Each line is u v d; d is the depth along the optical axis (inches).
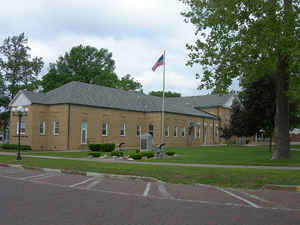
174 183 495.5
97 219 269.0
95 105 1520.7
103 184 478.3
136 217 276.8
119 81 2871.6
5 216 275.7
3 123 1925.4
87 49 2647.6
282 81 786.8
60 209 305.6
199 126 2112.5
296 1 692.7
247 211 307.0
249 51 711.7
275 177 490.3
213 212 301.1
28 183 479.2
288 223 264.1
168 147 1694.1
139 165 676.1
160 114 1771.7
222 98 2522.1
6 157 897.5
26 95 1427.2
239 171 555.8
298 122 1328.7
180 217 279.4
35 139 1406.3
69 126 1398.9
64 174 599.8
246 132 1330.0
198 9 793.6
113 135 1619.1
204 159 855.7
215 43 770.2
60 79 2460.6
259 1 684.1
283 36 660.1
